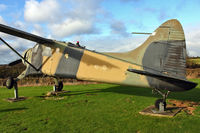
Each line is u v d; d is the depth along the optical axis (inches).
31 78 568.1
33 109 230.4
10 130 156.6
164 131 150.7
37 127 163.5
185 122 172.2
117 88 425.7
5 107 243.0
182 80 171.6
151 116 194.5
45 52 335.3
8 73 615.2
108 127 161.8
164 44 203.3
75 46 302.8
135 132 149.9
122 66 236.4
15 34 281.4
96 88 429.4
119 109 225.8
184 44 190.7
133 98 298.2
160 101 211.9
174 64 194.9
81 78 282.7
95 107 237.8
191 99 283.6
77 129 157.4
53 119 187.2
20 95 339.6
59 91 373.1
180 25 194.2
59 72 307.1
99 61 262.5
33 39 312.8
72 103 264.2
